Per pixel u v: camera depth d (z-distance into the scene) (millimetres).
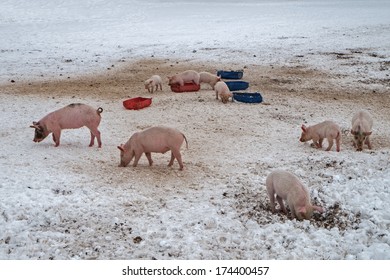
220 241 7566
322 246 7371
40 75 21531
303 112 15055
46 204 8609
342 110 15352
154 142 10133
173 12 46719
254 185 9633
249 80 19766
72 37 33125
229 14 45031
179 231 7809
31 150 11680
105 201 8836
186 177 10008
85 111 11727
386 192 9195
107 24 39469
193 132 13062
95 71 22281
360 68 21953
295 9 48469
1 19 41625
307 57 24859
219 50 27188
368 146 11930
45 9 48000
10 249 7375
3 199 8797
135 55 26250
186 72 17828
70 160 10992
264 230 7805
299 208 8055
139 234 7734
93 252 7270
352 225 8062
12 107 15836
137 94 17594
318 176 10055
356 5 51312
